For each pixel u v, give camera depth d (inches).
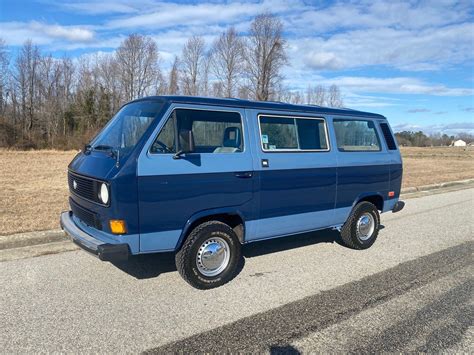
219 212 176.1
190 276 171.6
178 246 168.7
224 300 167.9
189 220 167.9
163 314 153.4
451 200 461.7
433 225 327.9
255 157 186.7
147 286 178.9
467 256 241.8
